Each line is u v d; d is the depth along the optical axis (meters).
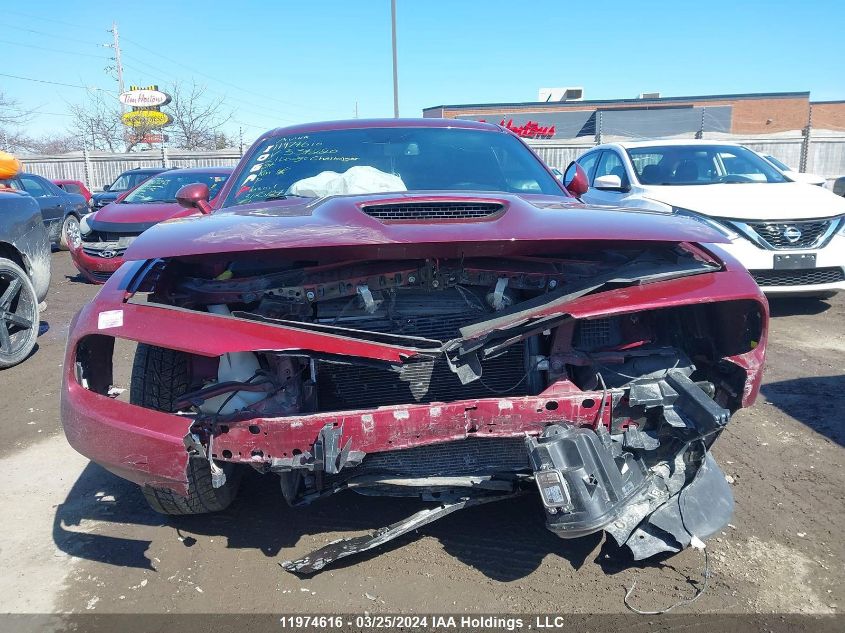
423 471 2.68
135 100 34.09
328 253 2.45
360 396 2.76
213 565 2.78
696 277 2.55
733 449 3.76
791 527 2.98
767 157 8.39
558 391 2.52
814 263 6.12
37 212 6.12
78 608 2.53
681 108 39.47
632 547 2.58
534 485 2.73
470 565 2.74
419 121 4.20
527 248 2.51
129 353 5.82
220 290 2.60
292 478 2.81
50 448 3.99
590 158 9.42
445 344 2.38
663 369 2.63
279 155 3.88
